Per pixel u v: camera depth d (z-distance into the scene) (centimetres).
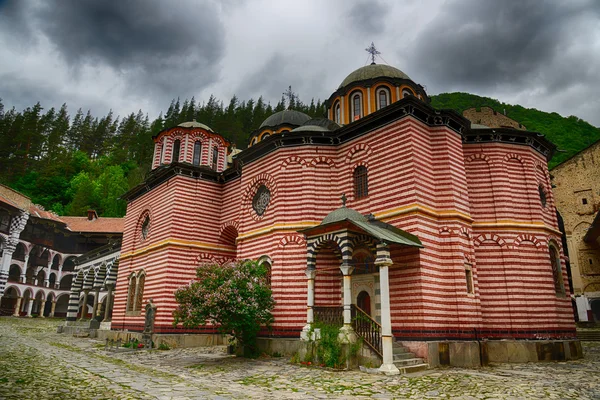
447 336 1661
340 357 1535
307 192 2072
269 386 1211
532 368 1590
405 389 1161
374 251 1714
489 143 2117
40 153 9444
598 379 1321
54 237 6638
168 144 3098
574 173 4281
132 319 2758
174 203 2603
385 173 1873
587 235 3922
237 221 2600
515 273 1927
